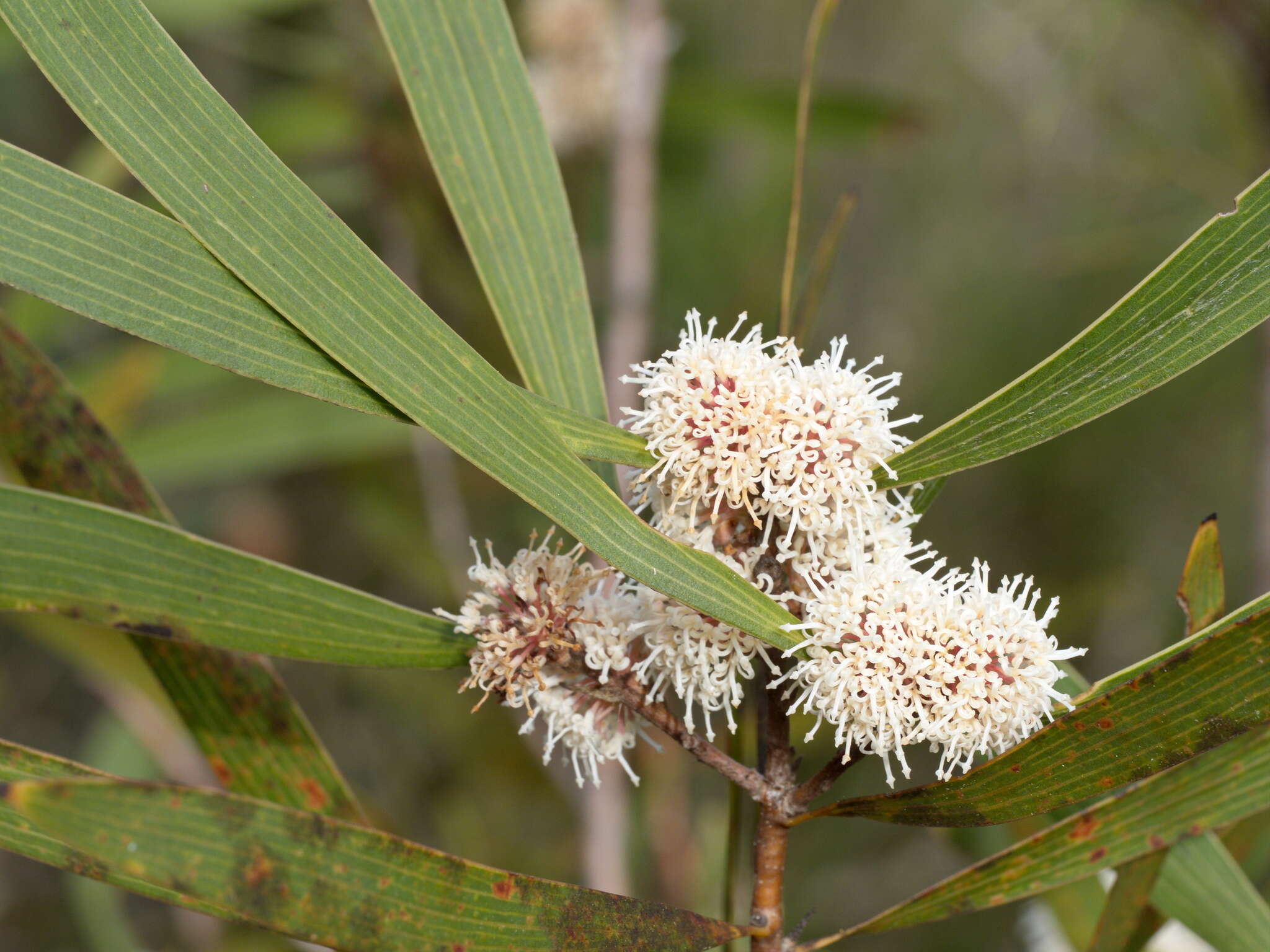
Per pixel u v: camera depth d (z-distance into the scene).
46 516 0.20
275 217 0.20
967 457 0.21
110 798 0.18
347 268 0.20
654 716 0.21
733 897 0.24
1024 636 0.21
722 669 0.21
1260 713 0.20
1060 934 0.33
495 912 0.20
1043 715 0.21
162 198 0.20
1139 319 0.20
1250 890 0.23
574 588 0.21
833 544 0.21
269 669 0.23
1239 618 0.20
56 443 0.22
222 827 0.19
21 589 0.21
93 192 0.20
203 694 0.23
